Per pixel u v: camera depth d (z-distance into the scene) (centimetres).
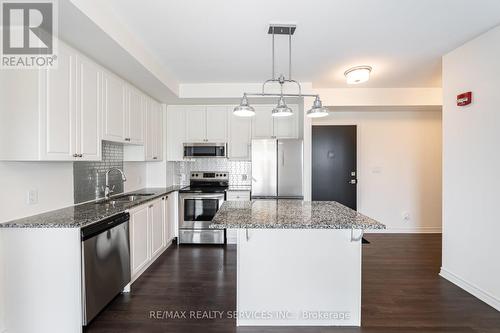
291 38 242
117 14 203
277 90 373
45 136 185
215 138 428
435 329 199
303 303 202
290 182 387
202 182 465
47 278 185
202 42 250
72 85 212
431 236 445
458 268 265
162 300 239
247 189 416
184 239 404
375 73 337
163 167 427
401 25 220
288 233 201
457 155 264
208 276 289
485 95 232
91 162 285
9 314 185
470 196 249
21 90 180
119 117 285
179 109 430
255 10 198
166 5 192
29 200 206
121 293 252
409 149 463
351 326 202
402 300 239
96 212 224
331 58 289
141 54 253
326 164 461
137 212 276
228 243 405
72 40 204
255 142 390
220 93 378
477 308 226
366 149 465
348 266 202
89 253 194
